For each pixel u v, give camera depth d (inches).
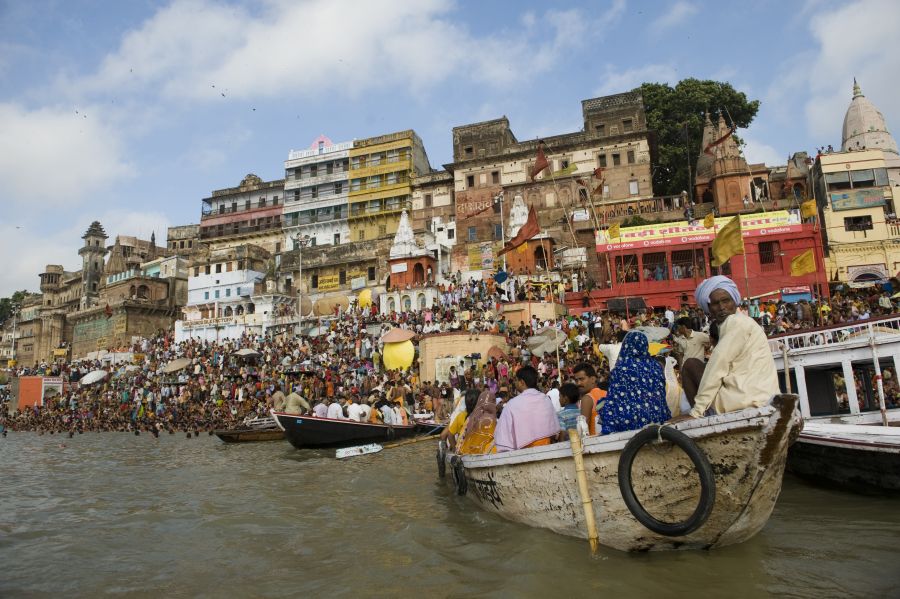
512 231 1768.0
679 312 1161.4
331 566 251.3
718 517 224.1
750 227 1382.9
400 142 2417.6
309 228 2506.2
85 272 3225.9
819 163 1558.8
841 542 249.9
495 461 296.5
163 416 1355.8
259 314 2105.1
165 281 2753.4
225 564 261.7
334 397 1138.7
